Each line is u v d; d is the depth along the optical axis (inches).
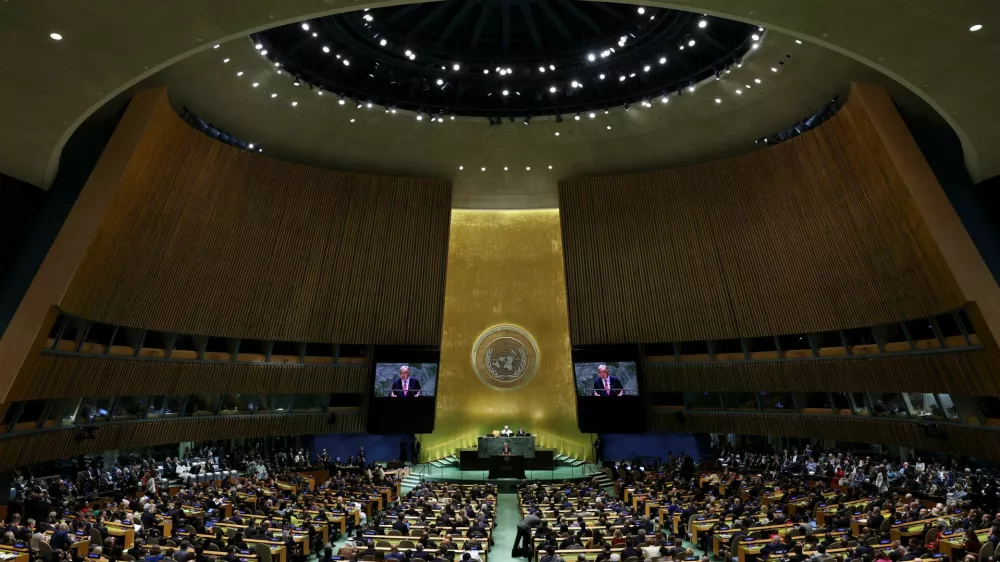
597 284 885.2
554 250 1022.4
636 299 867.4
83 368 586.6
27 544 369.7
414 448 937.5
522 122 799.1
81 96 454.9
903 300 624.4
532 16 699.4
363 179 856.9
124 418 655.8
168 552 366.0
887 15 391.9
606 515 511.5
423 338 871.1
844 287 687.7
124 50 414.3
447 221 898.7
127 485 644.1
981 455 567.2
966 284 535.8
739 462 856.3
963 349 566.9
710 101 735.7
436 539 435.2
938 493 581.9
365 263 860.6
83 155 621.9
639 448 945.5
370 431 848.9
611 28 712.4
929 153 634.8
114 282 609.0
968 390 572.1
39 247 578.6
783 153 722.2
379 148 841.5
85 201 554.9
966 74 440.5
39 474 613.3
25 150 519.8
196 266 705.0
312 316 821.9
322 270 829.2
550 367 991.6
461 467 874.1
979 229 583.2
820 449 799.7
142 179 604.4
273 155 826.2
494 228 1030.4
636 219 873.5
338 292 841.5
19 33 389.1
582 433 949.8
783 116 738.2
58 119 478.9
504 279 1016.9
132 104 592.1
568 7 677.9
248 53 628.4
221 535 422.3
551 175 917.8
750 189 776.9
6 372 494.6
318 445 912.3
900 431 653.3
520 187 950.4
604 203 890.7
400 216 880.9
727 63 681.6
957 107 478.9
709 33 667.4
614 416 860.0
